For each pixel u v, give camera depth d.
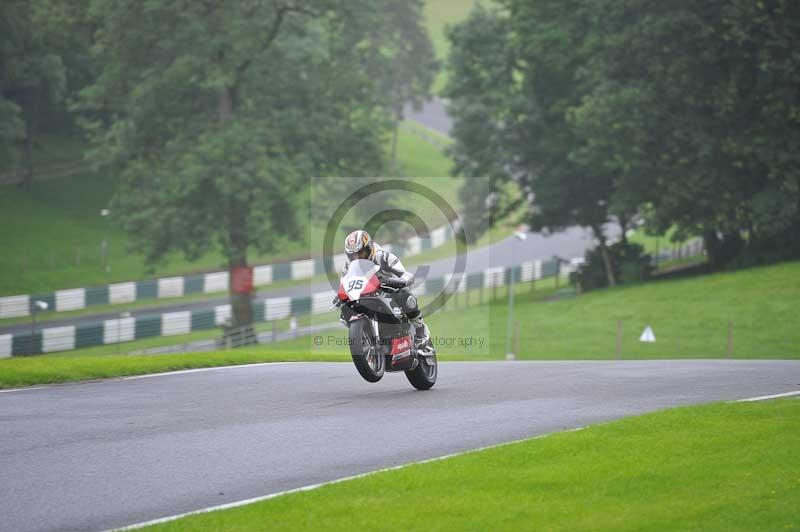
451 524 25.52
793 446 33.44
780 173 164.12
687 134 169.75
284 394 47.59
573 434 35.78
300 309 167.88
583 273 197.75
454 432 37.62
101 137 181.38
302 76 180.88
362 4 178.50
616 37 174.25
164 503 28.39
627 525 25.12
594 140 175.38
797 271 167.75
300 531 25.11
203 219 165.12
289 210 170.38
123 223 171.88
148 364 58.16
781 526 24.94
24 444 35.56
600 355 135.62
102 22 174.38
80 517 27.11
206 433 37.47
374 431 37.78
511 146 198.12
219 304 186.00
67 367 55.03
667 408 42.41
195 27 166.25
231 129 164.38
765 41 158.12
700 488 28.55
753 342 137.88
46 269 199.25
